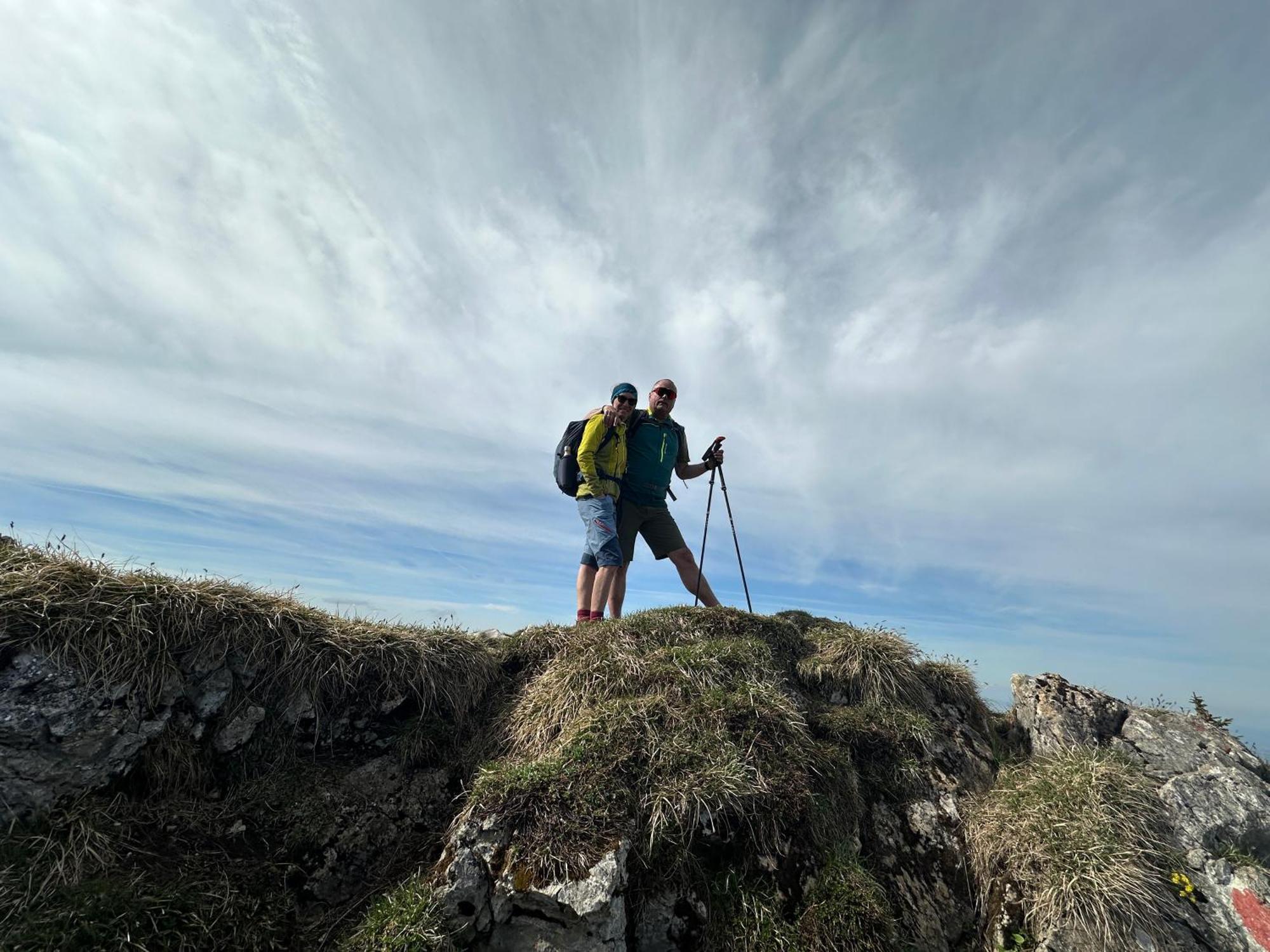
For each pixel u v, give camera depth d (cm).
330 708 557
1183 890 521
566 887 423
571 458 859
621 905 432
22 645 435
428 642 634
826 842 526
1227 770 636
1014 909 520
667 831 478
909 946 491
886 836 576
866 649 746
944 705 753
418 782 550
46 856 384
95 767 429
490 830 452
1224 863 543
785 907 473
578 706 589
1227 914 511
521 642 721
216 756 490
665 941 448
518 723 600
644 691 600
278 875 450
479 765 569
